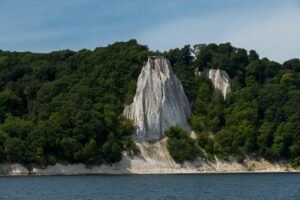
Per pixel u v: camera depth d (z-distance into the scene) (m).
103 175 164.88
